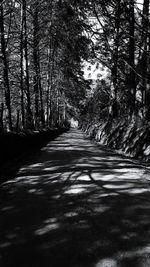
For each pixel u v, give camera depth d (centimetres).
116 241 548
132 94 2542
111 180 1059
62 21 2633
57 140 3578
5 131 1583
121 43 2538
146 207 743
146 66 2266
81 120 11388
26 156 1775
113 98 3080
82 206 759
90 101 6956
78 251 510
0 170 1237
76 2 2219
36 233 594
